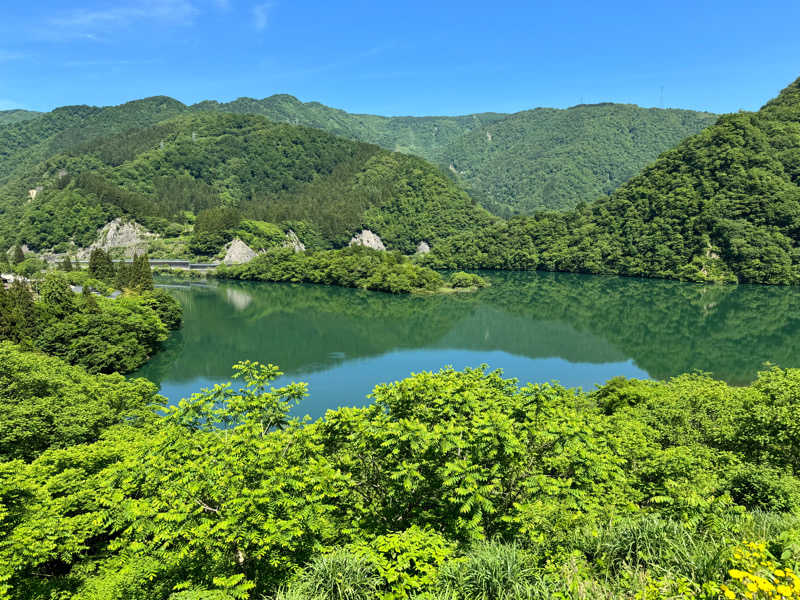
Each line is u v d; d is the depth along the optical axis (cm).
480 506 1456
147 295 11819
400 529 1653
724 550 1027
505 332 12356
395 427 1706
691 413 3619
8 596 1928
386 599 1125
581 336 11969
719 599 906
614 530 1277
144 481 1828
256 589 1447
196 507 1518
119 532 2605
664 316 14462
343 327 12850
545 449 1767
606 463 1861
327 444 2003
